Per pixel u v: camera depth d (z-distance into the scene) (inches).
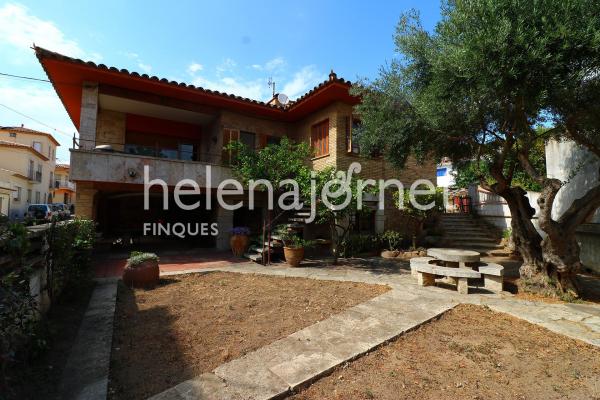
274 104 534.6
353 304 197.9
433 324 169.0
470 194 536.1
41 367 120.3
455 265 269.9
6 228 113.0
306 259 368.5
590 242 321.4
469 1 177.5
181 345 140.3
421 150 288.0
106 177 318.3
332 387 111.3
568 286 219.5
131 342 143.5
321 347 137.6
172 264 324.8
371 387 111.0
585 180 319.6
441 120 242.2
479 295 219.9
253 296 214.7
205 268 304.7
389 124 276.8
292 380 111.7
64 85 364.5
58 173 1599.4
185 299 207.0
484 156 297.1
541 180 223.6
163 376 115.3
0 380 92.3
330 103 424.5
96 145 386.9
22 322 117.3
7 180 933.2
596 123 210.1
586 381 117.0
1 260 107.7
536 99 176.7
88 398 100.0
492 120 246.7
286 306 193.8
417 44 243.3
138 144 474.3
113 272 284.2
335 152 410.0
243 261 346.0
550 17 161.2
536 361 130.8
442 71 200.1
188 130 508.1
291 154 347.6
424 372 121.2
